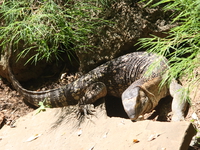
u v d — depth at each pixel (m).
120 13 9.38
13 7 8.31
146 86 8.24
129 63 9.45
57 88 9.85
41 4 9.17
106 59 9.85
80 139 7.59
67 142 7.63
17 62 10.62
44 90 10.76
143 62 9.27
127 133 7.04
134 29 9.38
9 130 8.93
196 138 7.12
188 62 5.88
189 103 7.85
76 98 9.65
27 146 7.93
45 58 10.98
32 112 9.59
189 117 8.12
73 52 10.70
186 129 6.35
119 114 9.61
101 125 7.84
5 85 11.04
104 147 6.87
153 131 6.73
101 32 9.56
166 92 8.75
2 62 10.85
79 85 9.55
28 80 11.21
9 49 10.52
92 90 9.16
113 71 9.49
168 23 9.28
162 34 9.34
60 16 8.32
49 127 8.49
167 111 8.54
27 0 8.80
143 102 7.95
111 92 9.71
